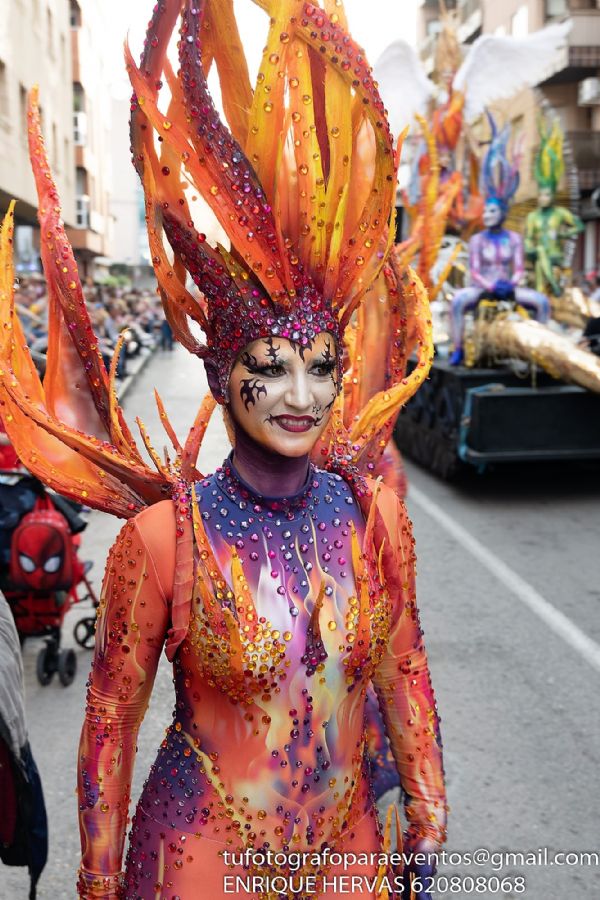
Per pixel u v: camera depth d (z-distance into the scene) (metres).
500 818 3.19
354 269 1.52
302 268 1.44
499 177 8.41
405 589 1.66
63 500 4.37
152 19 1.43
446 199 3.27
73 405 1.78
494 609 5.25
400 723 1.70
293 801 1.51
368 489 1.63
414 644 1.70
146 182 1.48
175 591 1.47
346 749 1.56
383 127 1.45
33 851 2.16
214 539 1.50
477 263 8.36
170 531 1.50
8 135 15.84
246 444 1.53
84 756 1.54
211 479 1.58
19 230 22.73
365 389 2.08
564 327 10.20
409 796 1.71
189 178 1.42
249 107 1.49
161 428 10.96
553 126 9.49
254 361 1.44
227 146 1.39
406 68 9.70
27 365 1.75
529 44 9.38
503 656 4.56
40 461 1.73
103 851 1.53
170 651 1.49
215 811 1.51
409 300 2.02
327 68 1.43
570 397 7.46
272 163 1.42
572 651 4.63
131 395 14.61
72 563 4.16
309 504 1.57
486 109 8.98
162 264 1.51
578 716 3.93
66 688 4.34
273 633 1.47
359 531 1.59
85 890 1.54
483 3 24.39
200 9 1.38
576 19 20.55
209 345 1.54
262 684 1.47
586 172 22.50
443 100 9.30
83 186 29.80
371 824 1.65
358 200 1.52
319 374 1.47
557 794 3.33
